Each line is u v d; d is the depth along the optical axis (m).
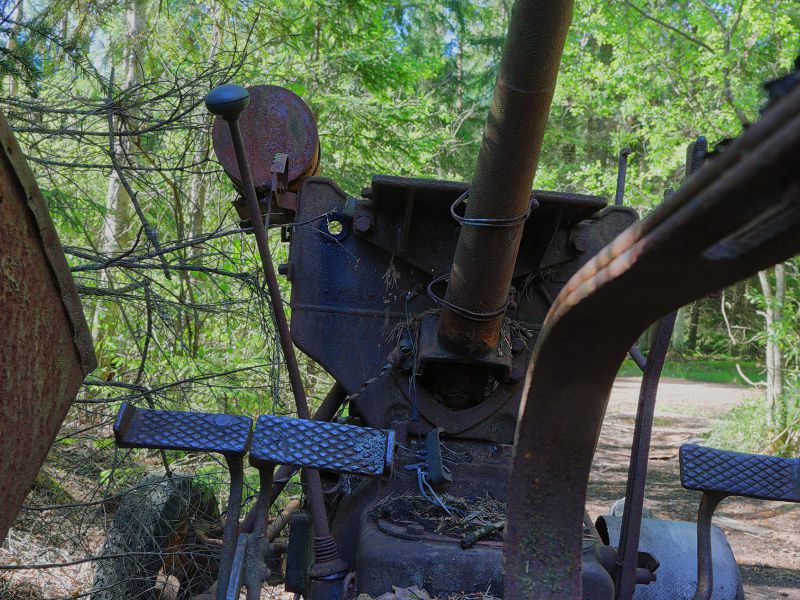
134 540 4.12
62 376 1.85
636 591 3.44
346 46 10.64
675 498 9.51
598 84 15.05
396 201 3.93
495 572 2.93
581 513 1.61
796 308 13.38
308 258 4.11
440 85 20.72
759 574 6.69
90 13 5.74
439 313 3.94
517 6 2.66
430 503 3.42
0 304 1.60
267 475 2.28
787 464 2.61
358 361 4.01
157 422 2.21
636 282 1.11
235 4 7.09
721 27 12.77
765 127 0.78
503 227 3.08
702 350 36.94
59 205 5.21
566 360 1.41
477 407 3.90
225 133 4.28
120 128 4.73
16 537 4.71
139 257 4.30
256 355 6.43
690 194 0.91
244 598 3.56
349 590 3.05
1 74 4.40
